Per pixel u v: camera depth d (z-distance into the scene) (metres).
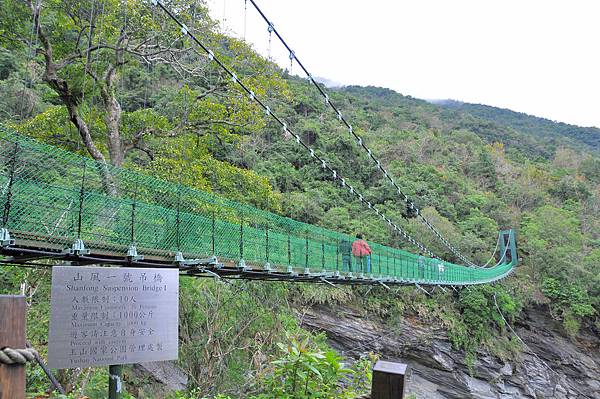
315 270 8.76
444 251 26.08
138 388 7.18
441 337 19.31
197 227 6.11
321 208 22.09
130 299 2.64
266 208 12.11
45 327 6.23
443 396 18.44
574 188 39.59
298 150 26.27
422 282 14.75
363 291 18.00
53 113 10.41
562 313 25.77
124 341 2.58
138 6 10.02
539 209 34.31
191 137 11.78
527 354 23.23
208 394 6.90
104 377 6.30
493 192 38.62
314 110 32.03
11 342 1.33
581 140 76.00
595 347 25.73
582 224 35.09
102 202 4.97
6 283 6.65
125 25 9.98
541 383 22.52
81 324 2.46
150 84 17.94
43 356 5.66
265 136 26.02
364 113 44.69
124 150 11.20
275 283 9.96
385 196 28.20
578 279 26.61
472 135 48.72
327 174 26.27
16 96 13.73
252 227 7.52
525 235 31.73
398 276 13.31
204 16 11.32
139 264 5.18
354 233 20.98
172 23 10.46
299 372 3.48
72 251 4.45
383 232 22.92
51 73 9.70
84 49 10.65
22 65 14.94
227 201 6.93
